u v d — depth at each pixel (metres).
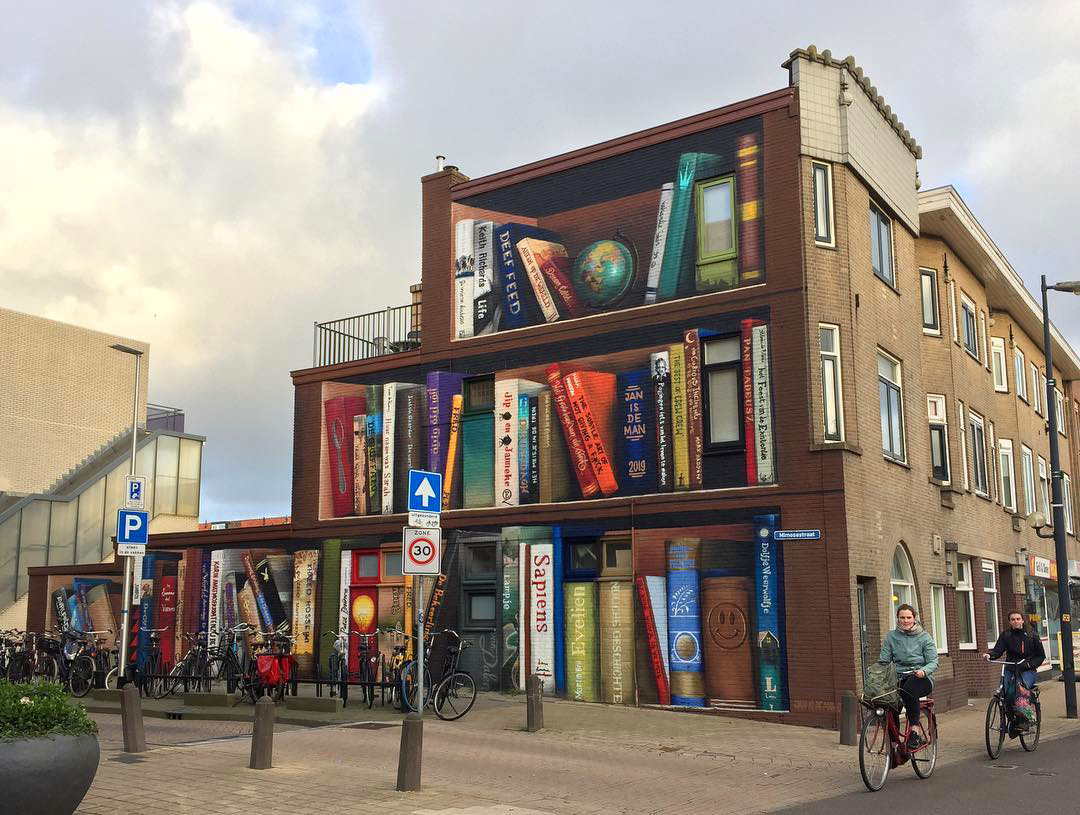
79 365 47.16
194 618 23.30
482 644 19.03
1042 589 31.41
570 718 15.53
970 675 22.86
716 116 17.97
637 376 18.12
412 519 12.02
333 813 8.65
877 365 18.44
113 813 8.50
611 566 17.97
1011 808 9.14
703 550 16.88
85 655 20.09
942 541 20.80
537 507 18.81
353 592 21.19
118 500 40.88
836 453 16.02
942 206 22.00
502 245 20.23
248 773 10.51
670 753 12.75
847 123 17.72
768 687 15.94
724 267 17.56
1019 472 28.98
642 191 18.66
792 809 9.26
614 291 18.67
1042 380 34.84
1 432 43.56
